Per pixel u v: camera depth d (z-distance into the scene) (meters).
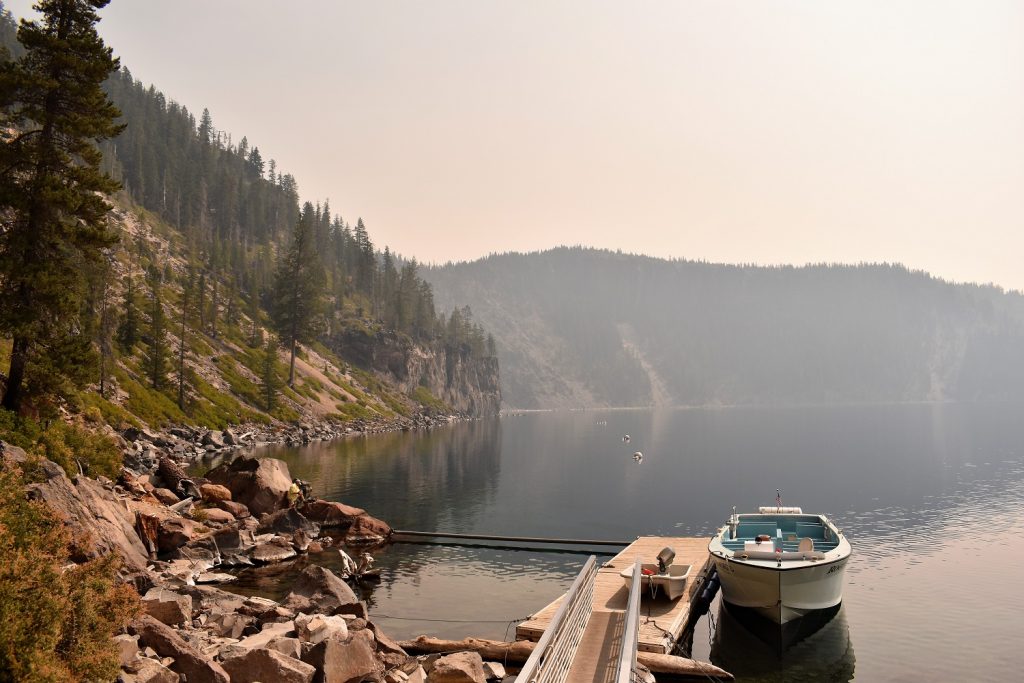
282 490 45.06
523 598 29.91
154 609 19.48
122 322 107.25
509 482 71.06
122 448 57.50
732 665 23.06
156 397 97.19
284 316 147.50
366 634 19.45
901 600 30.44
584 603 21.75
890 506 57.00
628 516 52.75
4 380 36.84
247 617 21.00
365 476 70.06
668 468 87.44
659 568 26.75
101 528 25.12
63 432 35.06
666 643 21.53
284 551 35.81
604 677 17.48
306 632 18.48
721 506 57.56
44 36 35.44
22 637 11.45
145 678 14.09
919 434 150.38
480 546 41.19
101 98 36.81
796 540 30.80
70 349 35.75
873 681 21.77
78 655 12.58
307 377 156.50
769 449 118.06
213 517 38.78
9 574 12.17
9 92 34.78
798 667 22.88
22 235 34.88
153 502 37.34
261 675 15.70
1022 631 26.20
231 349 144.12
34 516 15.80
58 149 36.56
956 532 46.25
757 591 25.97
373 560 36.97
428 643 22.52
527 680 12.11
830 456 103.19
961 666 22.92
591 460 98.00
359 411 156.25
